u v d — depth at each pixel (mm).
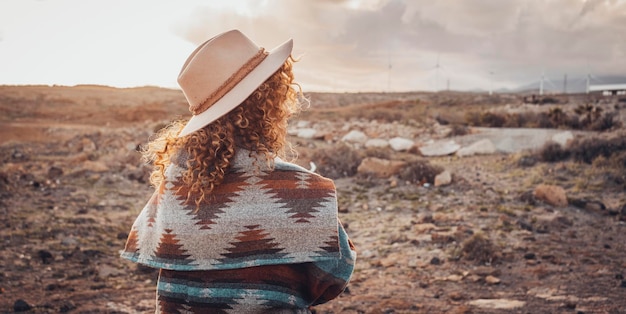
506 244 8539
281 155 1839
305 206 1667
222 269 1649
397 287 6902
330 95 85062
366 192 12906
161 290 1736
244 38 1802
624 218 10117
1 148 22062
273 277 1663
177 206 1722
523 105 45688
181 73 1798
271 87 1789
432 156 19281
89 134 24672
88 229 9297
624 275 7148
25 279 6887
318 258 1637
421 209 11109
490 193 12352
